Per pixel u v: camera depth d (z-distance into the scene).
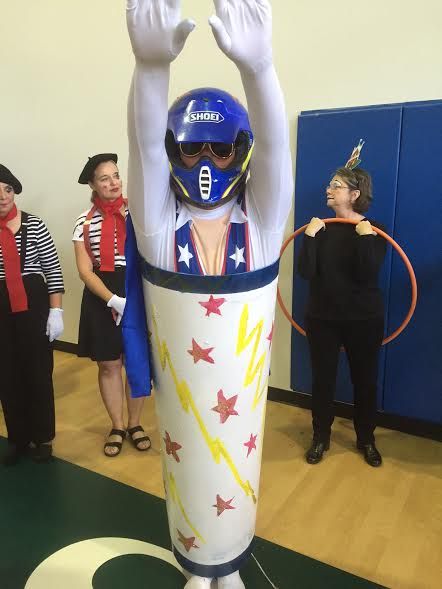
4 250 2.14
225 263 1.22
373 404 2.27
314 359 2.27
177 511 1.41
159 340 1.29
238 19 0.94
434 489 2.13
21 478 2.21
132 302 1.35
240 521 1.41
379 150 2.30
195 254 1.23
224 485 1.34
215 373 1.25
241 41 0.95
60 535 1.87
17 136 3.46
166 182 1.18
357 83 2.34
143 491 2.12
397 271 2.40
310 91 2.45
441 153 2.19
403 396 2.52
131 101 1.04
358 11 2.27
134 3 0.91
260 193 1.20
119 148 3.10
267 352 1.33
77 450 2.45
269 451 2.43
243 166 1.22
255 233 1.25
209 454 1.31
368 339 2.16
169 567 1.73
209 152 1.20
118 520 1.95
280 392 2.92
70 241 3.46
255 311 1.25
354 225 2.12
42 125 3.34
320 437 2.33
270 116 1.06
